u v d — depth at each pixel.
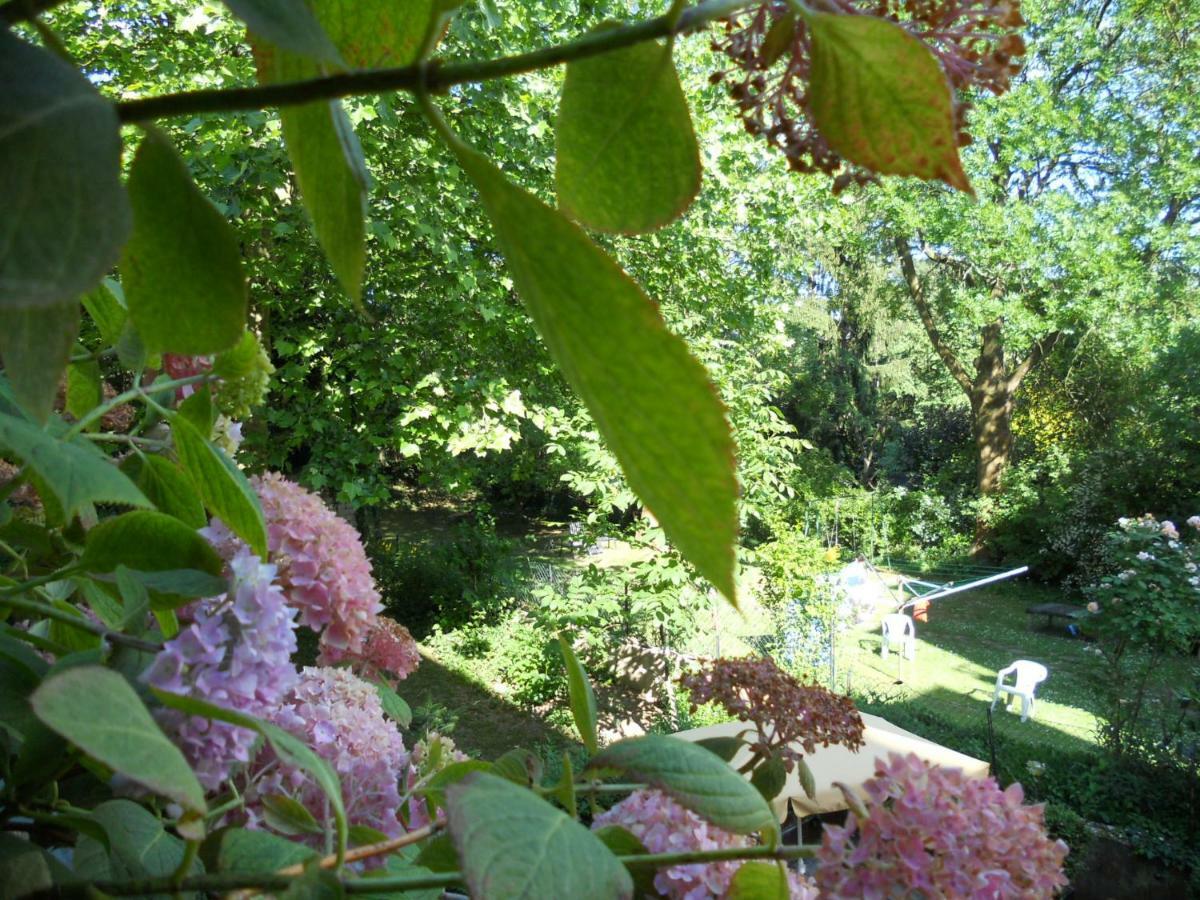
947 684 9.56
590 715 0.63
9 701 0.43
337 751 0.63
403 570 10.71
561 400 8.05
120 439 0.59
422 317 7.15
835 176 0.29
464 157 0.23
